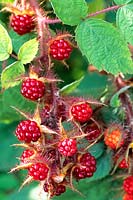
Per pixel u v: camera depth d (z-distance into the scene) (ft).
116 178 1.36
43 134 1.03
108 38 1.09
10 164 1.63
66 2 1.07
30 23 1.11
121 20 1.09
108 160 1.33
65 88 1.09
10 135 1.65
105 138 1.17
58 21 1.09
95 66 1.09
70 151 1.01
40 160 1.03
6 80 1.08
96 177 1.35
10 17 1.14
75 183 1.32
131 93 1.22
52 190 1.04
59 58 1.09
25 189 1.60
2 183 1.86
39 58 1.07
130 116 1.16
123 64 1.09
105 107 1.20
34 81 1.05
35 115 1.04
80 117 1.06
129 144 1.13
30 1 1.11
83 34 1.09
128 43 1.14
